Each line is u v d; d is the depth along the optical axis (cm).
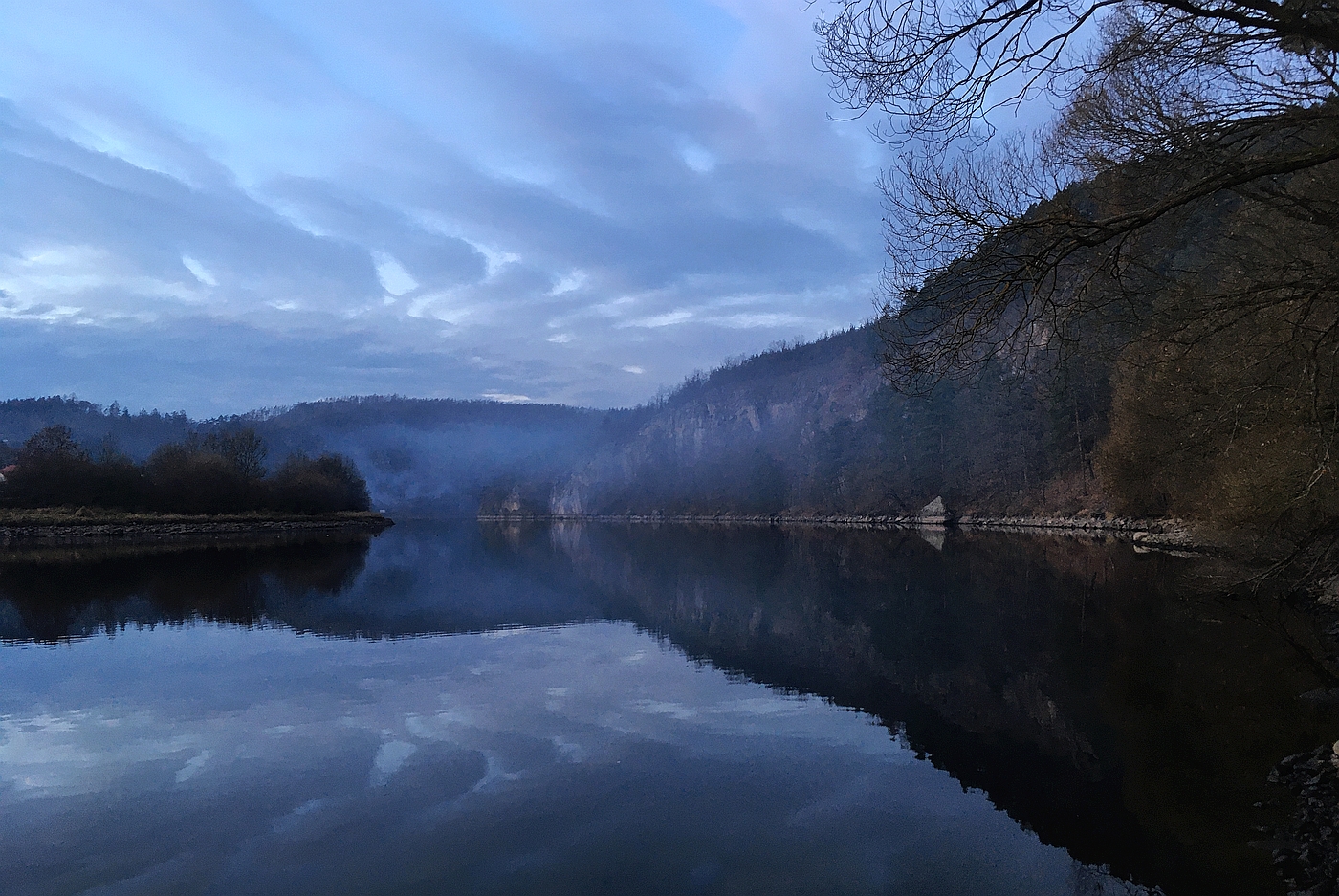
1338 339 912
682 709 1017
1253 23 558
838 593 2309
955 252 716
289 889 545
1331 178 995
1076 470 6100
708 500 13375
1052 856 601
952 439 7675
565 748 861
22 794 723
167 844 618
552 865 584
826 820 671
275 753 839
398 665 1284
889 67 631
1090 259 788
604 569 3309
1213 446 1795
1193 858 602
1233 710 982
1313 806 667
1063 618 1741
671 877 564
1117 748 859
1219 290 1155
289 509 8888
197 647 1447
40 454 6619
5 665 1293
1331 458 1109
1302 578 1648
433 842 620
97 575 2905
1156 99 797
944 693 1098
